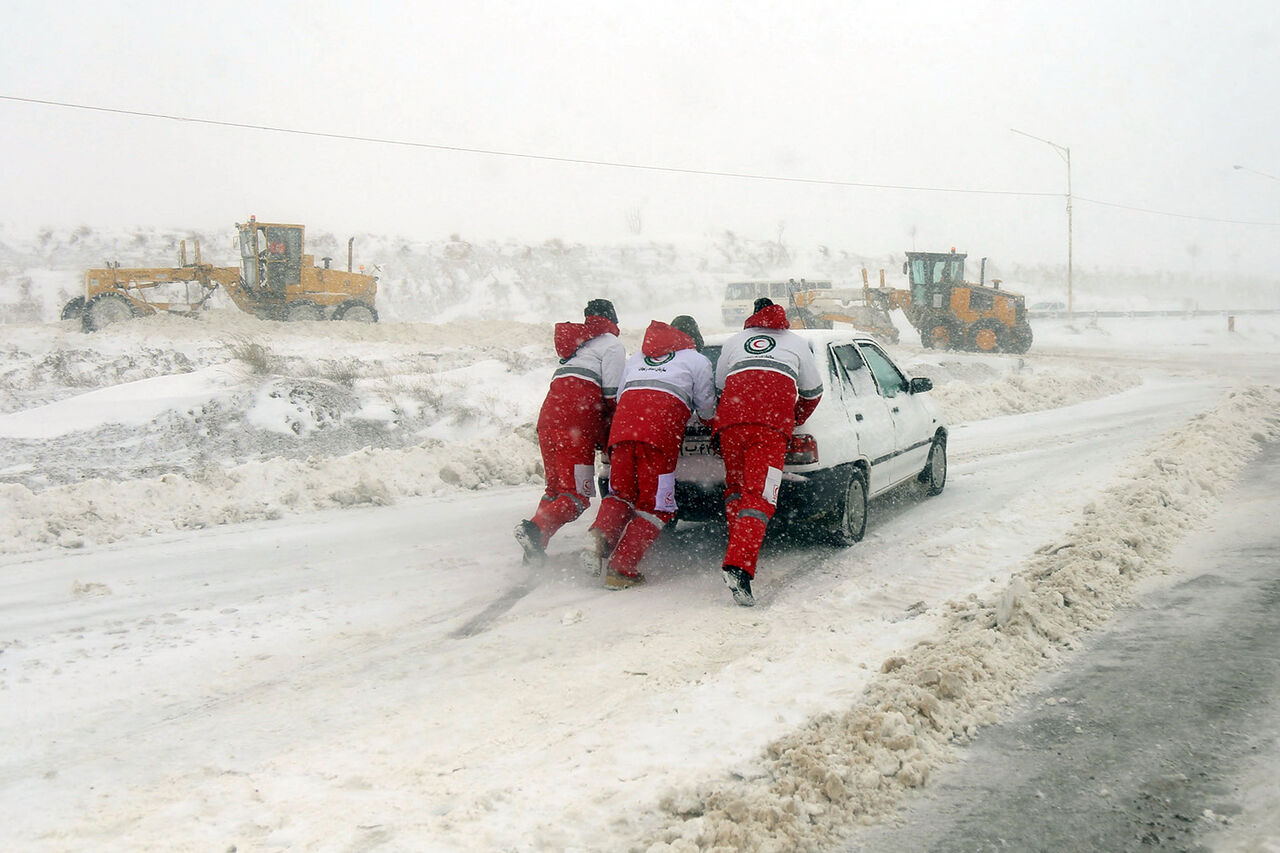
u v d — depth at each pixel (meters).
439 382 14.63
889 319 31.86
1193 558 5.78
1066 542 6.16
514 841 2.89
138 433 11.59
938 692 3.79
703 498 6.41
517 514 8.24
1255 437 10.46
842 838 2.89
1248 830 2.80
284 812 3.14
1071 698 3.84
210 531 7.54
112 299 25.11
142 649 4.84
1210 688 3.83
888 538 7.02
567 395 6.32
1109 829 2.86
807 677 4.17
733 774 3.24
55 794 3.31
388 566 6.47
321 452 11.77
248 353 14.38
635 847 2.82
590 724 3.79
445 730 3.79
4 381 17.22
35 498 7.55
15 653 4.77
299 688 4.30
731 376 5.82
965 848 2.80
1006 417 15.27
